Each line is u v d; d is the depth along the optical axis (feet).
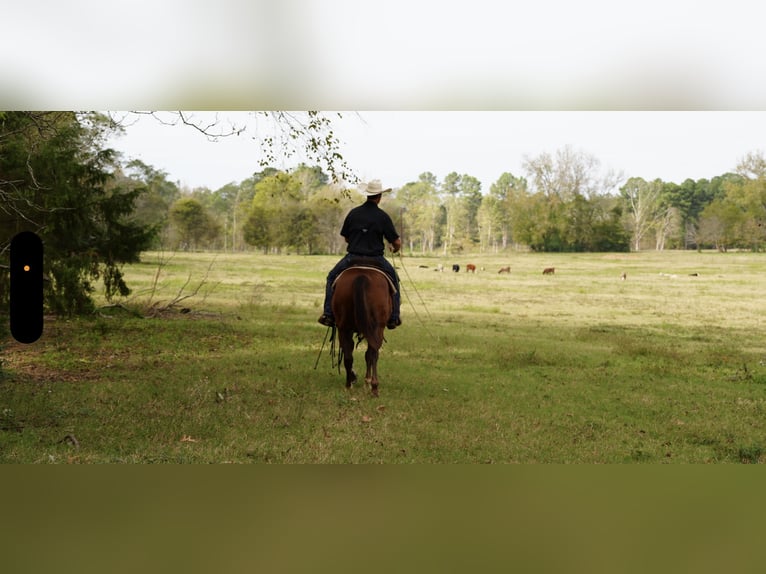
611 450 19.38
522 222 193.16
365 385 26.02
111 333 40.04
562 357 35.81
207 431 19.81
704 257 164.86
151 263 119.96
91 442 18.62
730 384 30.40
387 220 25.91
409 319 54.95
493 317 59.67
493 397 25.43
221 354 34.06
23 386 25.07
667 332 52.16
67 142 42.88
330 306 26.17
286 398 23.90
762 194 181.06
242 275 106.93
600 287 101.71
